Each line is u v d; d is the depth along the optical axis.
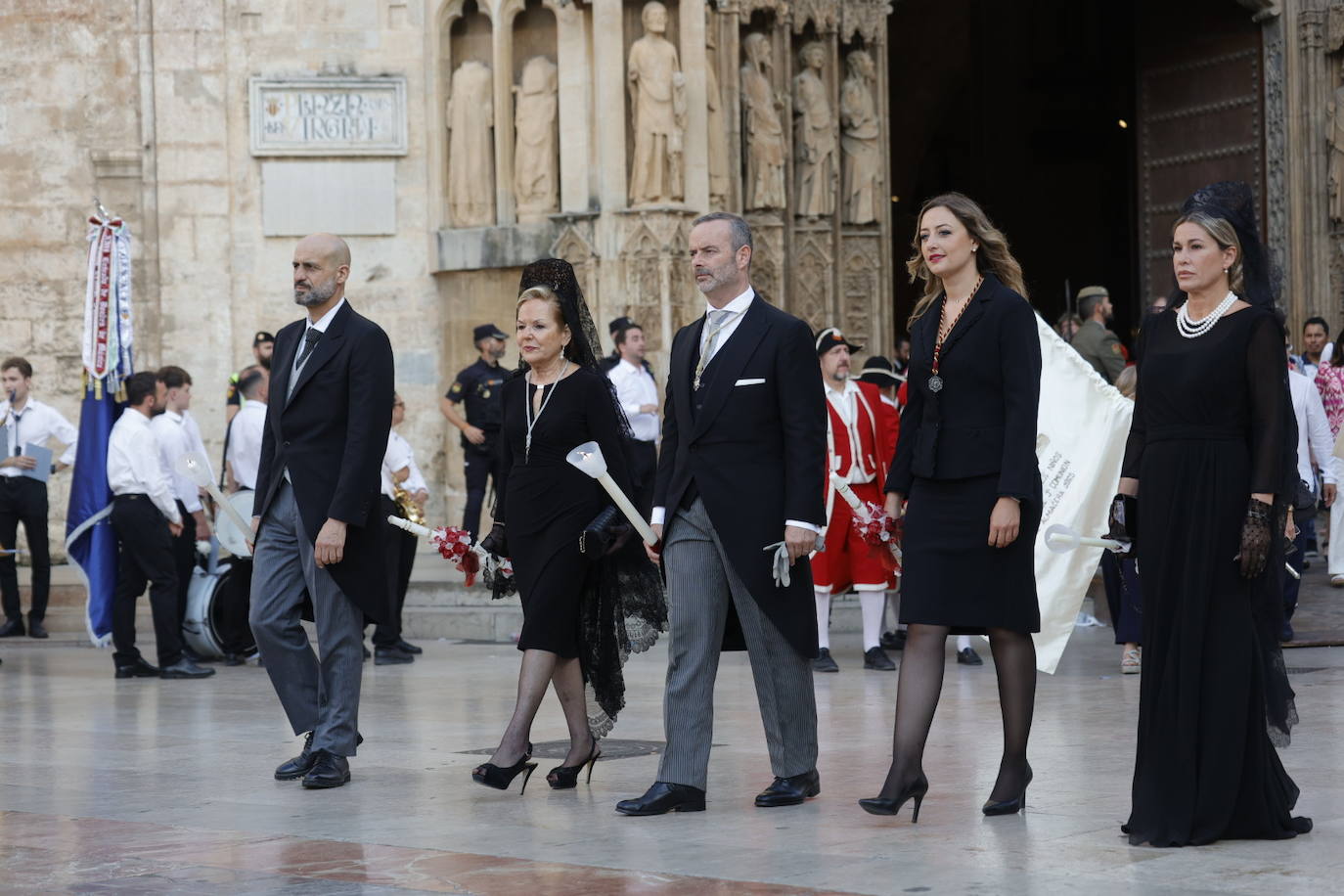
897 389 15.88
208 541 15.48
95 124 21.09
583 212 19.44
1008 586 6.94
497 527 8.50
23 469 16.91
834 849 6.46
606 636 8.12
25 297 21.09
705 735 7.46
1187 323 6.63
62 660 15.43
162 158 20.91
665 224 19.05
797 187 21.20
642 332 15.62
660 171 19.12
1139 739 6.55
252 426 14.27
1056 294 32.31
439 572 18.33
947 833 6.73
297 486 8.40
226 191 20.91
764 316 7.49
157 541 13.74
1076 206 32.34
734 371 7.43
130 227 21.00
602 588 8.13
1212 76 23.61
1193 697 6.41
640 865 6.25
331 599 8.39
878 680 12.65
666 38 19.47
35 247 21.11
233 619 14.70
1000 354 6.96
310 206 20.88
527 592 8.07
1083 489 11.55
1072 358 11.78
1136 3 24.73
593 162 19.55
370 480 8.37
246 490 14.34
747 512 7.36
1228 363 6.47
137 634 17.48
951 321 7.12
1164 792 6.42
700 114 19.42
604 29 19.27
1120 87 31.91
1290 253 22.62
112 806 7.84
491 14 20.22
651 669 13.49
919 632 7.03
